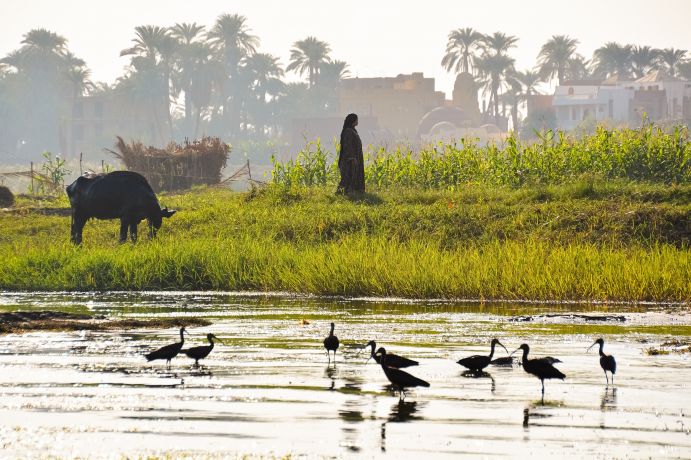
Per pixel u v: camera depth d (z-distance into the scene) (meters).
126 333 52.34
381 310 63.22
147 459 28.20
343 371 41.38
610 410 34.38
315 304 67.06
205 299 70.94
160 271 80.00
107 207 93.06
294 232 93.44
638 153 110.12
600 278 69.19
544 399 36.09
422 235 89.31
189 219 103.19
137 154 160.12
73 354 45.38
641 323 56.16
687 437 30.83
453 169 116.44
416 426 31.98
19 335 51.44
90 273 80.25
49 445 29.58
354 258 75.69
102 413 33.56
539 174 111.94
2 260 85.38
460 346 47.91
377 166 118.81
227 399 35.78
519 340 49.72
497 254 77.00
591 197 95.69
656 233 85.44
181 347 43.97
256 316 60.22
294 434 30.94
